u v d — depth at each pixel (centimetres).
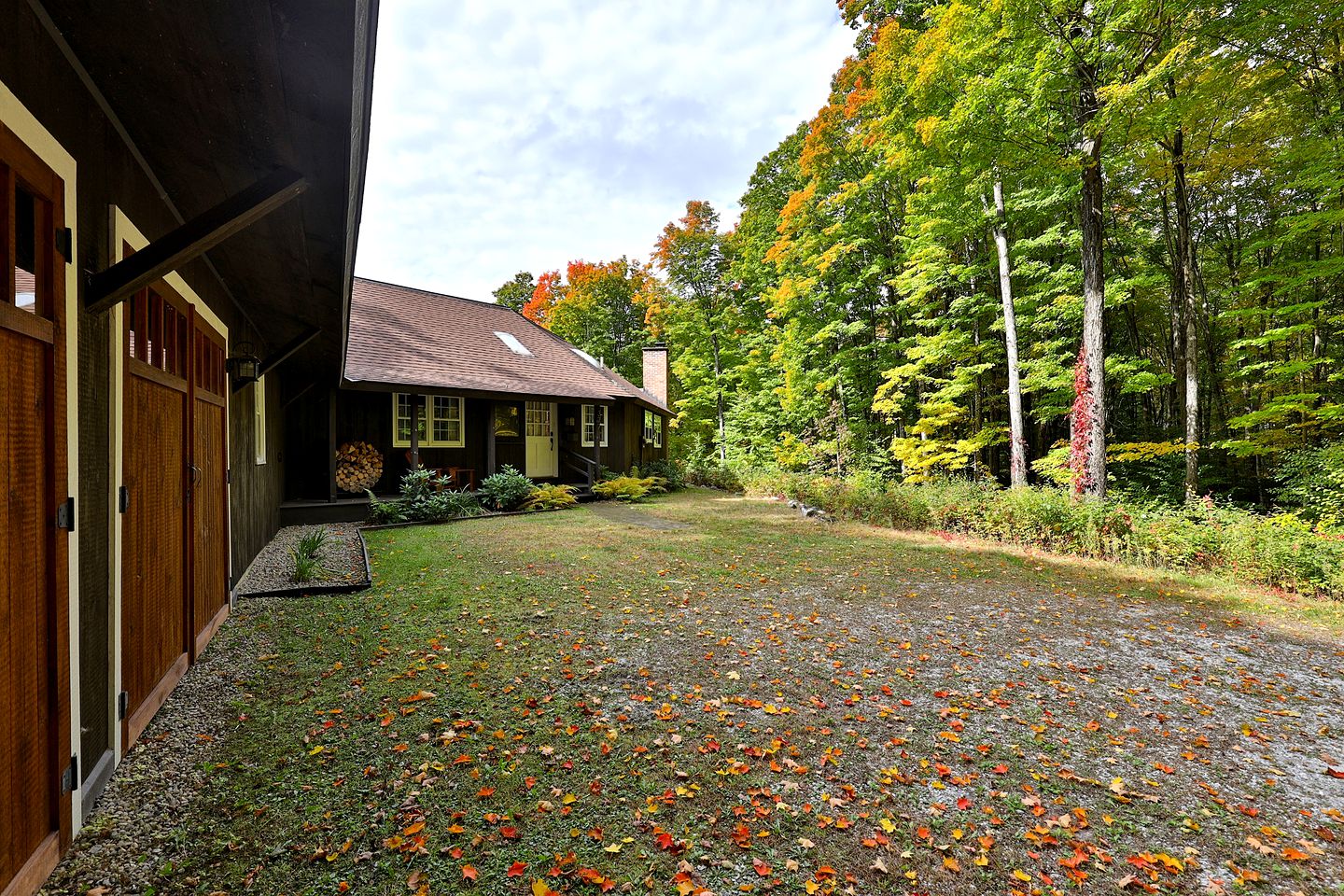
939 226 1152
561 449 1511
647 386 2248
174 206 327
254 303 512
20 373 166
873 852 203
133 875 179
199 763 245
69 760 189
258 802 219
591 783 238
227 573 453
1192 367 1041
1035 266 1173
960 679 362
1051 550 802
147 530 280
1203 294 1327
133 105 227
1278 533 648
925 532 951
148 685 281
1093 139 834
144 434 276
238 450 520
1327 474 891
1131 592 592
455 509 1025
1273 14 761
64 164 187
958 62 905
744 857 198
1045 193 1115
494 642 402
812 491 1264
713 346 2491
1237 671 389
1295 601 563
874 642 425
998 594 575
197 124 226
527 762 253
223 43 161
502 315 1716
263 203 229
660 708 308
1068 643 437
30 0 167
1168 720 316
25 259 180
